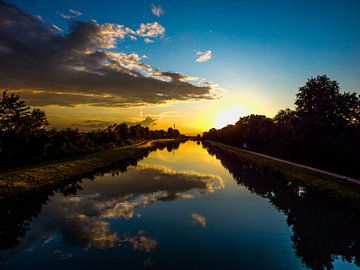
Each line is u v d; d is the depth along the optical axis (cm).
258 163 4441
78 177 3388
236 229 1628
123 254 1305
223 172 3866
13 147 3606
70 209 2020
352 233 1595
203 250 1350
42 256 1295
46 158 4181
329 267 1227
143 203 2172
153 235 1533
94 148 5997
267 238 1507
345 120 3866
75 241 1455
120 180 3184
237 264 1222
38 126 4300
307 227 1681
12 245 1416
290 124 4684
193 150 8975
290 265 1227
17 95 4009
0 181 2491
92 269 1174
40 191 2589
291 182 3053
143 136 14738
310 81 4316
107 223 1723
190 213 1922
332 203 2198
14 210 2006
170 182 3055
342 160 3206
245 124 8519
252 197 2400
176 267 1188
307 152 4072
